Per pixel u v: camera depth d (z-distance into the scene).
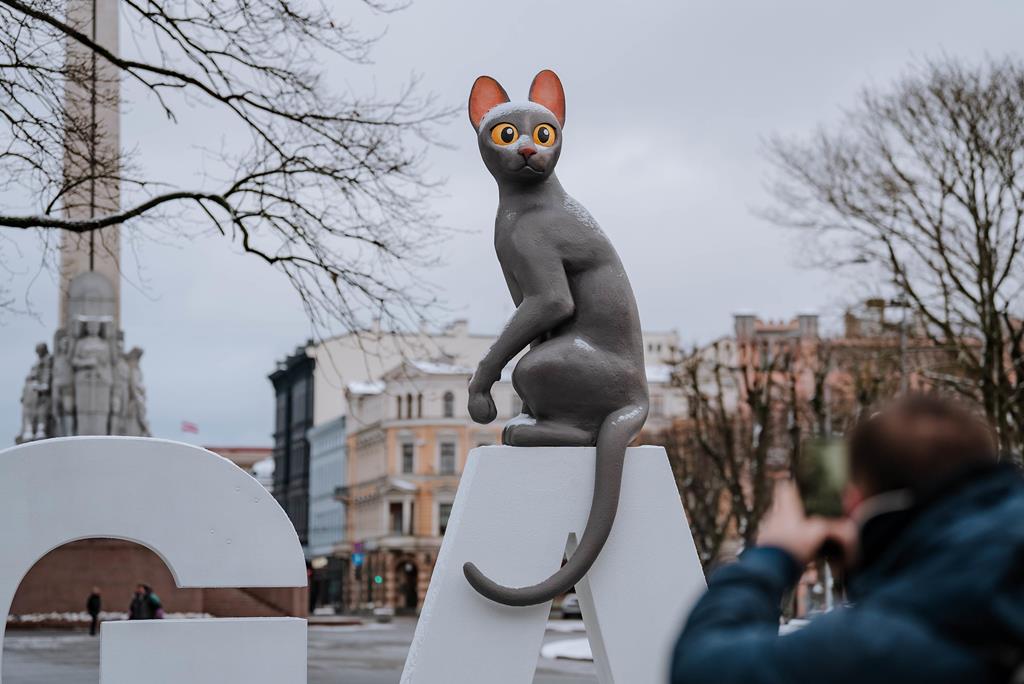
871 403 30.06
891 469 2.66
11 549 7.46
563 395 7.38
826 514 2.72
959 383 24.88
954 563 2.50
